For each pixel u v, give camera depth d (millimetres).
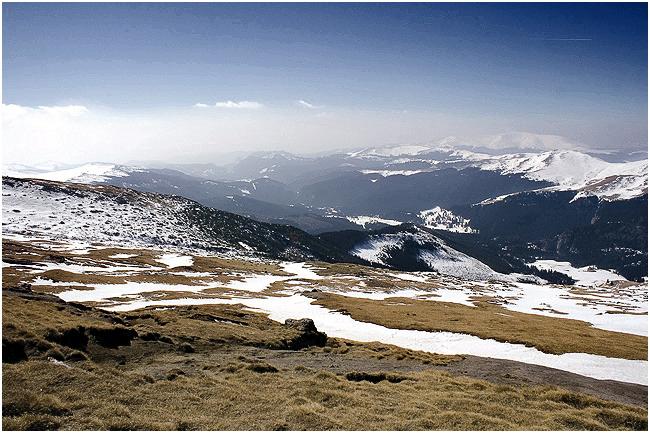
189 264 150250
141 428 20609
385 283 162375
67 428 20016
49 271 101875
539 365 46281
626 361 52000
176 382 27344
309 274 176375
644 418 26750
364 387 29516
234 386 27844
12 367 25062
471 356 50281
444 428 22703
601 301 164250
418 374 34750
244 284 125750
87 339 33531
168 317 47719
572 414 26984
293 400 25375
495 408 26531
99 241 178250
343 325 72875
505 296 169750
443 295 150250
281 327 53719
